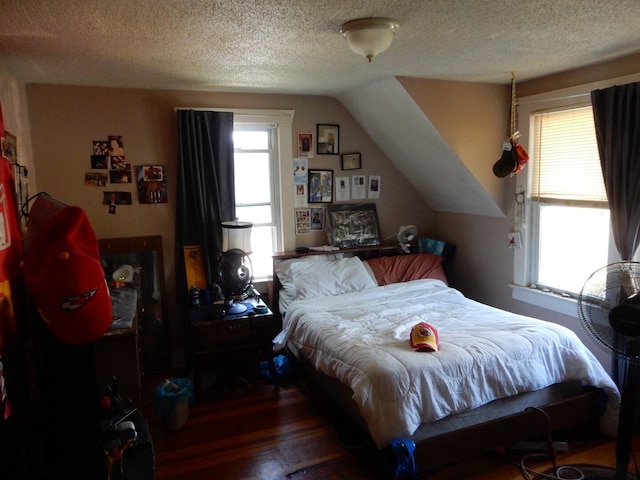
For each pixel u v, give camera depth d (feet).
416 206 14.75
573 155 10.27
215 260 11.84
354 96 12.35
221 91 12.00
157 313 11.89
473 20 6.57
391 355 7.77
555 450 8.18
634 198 8.65
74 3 5.47
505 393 7.70
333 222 13.51
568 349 8.39
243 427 9.28
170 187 11.85
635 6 6.11
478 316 9.93
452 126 11.18
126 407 6.08
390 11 6.12
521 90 11.44
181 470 7.89
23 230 8.29
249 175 12.72
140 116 11.44
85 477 4.78
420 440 7.08
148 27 6.49
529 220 11.51
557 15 6.43
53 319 4.62
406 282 12.54
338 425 9.04
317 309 10.74
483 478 7.57
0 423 5.51
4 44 7.13
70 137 10.95
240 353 10.62
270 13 6.05
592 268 10.22
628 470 7.55
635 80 8.73
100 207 11.32
